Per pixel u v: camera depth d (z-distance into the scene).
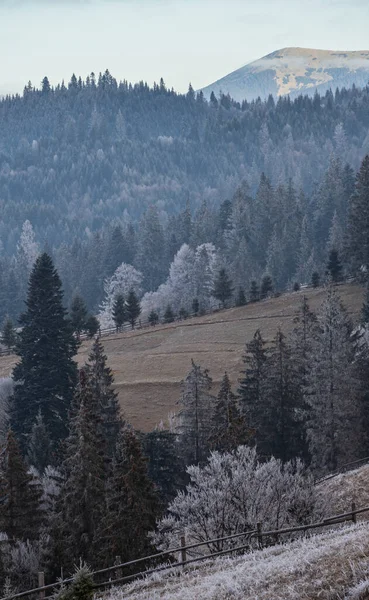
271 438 103.00
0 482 68.31
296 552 35.41
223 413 92.31
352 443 99.50
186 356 167.62
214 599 30.41
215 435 86.88
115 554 58.41
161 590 36.56
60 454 93.06
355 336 114.94
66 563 62.97
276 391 103.81
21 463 68.56
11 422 115.81
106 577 58.19
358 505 57.47
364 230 199.50
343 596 27.08
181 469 96.06
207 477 53.44
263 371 107.31
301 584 28.91
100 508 66.31
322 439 99.19
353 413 99.88
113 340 191.88
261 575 31.39
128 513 59.25
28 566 62.22
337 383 99.94
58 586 57.44
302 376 112.19
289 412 103.56
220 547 49.72
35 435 100.12
